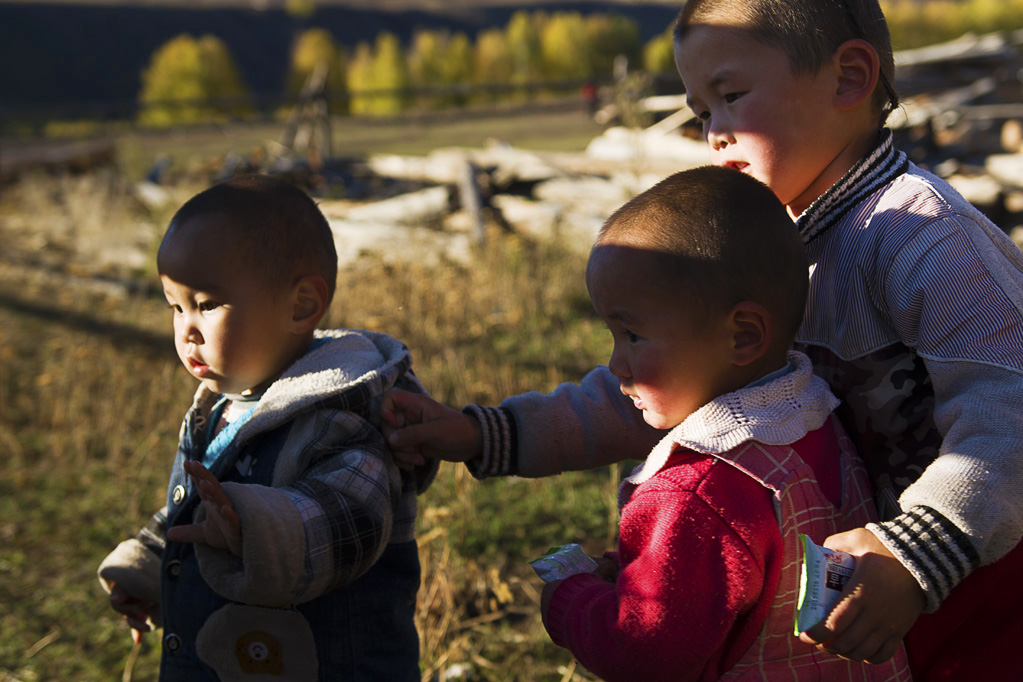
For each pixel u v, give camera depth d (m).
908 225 1.34
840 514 1.33
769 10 1.37
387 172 11.73
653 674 1.22
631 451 1.73
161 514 1.85
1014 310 1.27
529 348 5.88
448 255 7.77
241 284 1.53
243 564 1.42
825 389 1.39
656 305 1.26
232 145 22.70
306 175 11.61
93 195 10.20
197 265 1.52
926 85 13.02
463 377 5.25
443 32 90.88
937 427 1.31
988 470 1.19
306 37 52.16
